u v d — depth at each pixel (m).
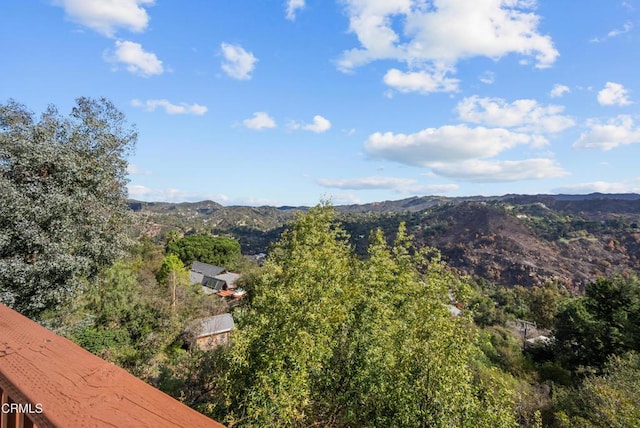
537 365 21.89
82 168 10.75
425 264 11.55
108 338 15.35
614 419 10.38
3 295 8.52
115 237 11.77
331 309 8.71
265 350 7.83
